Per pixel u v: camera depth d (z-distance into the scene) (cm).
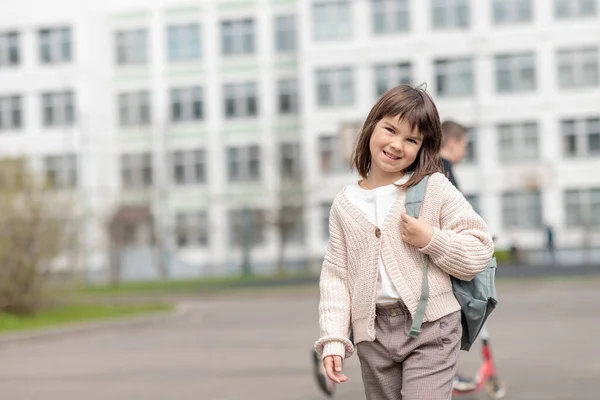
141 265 6191
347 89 6009
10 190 2494
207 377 1248
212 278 5675
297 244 6038
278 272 5809
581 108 5797
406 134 428
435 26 5925
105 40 6538
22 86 6519
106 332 2239
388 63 5956
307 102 6041
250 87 6362
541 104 5834
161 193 6250
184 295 4178
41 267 2506
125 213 5941
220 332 2078
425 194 430
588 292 3150
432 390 414
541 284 3703
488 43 5866
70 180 6444
